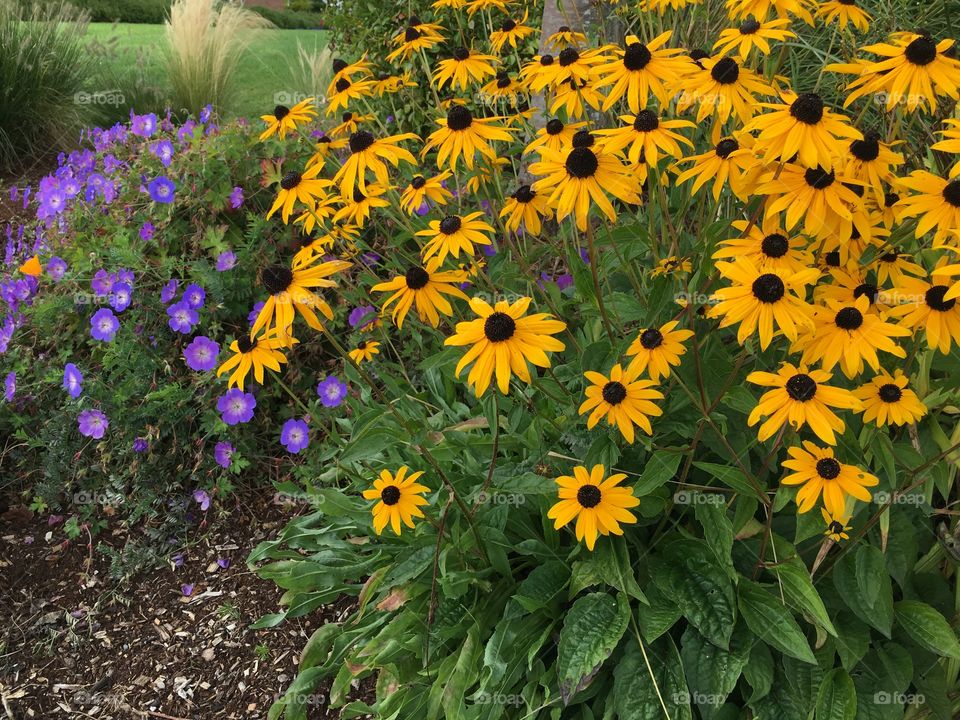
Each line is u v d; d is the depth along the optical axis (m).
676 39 3.28
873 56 2.74
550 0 3.37
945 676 1.92
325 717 2.39
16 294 3.31
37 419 3.20
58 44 6.68
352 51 5.35
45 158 6.43
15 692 2.56
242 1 7.43
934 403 1.91
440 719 2.17
